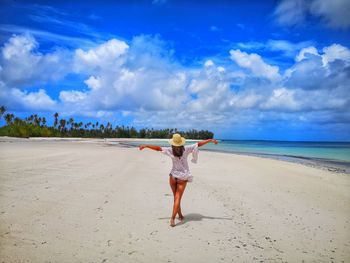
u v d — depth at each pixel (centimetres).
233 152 3894
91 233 578
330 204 904
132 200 859
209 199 916
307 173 1680
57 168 1438
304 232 632
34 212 694
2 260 447
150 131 16762
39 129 9175
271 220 711
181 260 475
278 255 509
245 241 568
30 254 473
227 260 482
